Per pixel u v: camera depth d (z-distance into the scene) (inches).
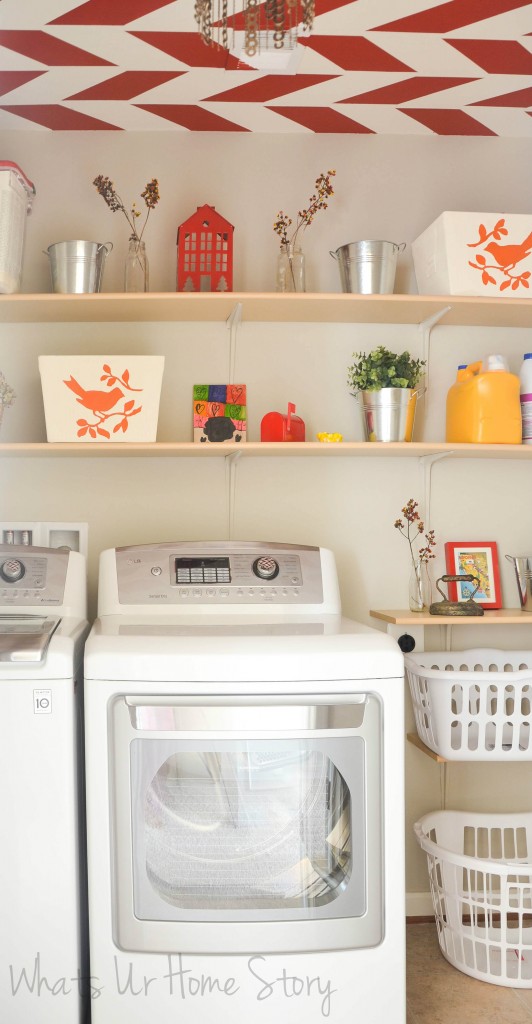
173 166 102.4
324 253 103.5
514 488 106.2
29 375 100.6
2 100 94.5
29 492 100.3
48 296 89.4
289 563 88.7
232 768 67.4
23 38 81.7
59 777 68.1
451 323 103.8
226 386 100.3
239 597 86.0
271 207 103.1
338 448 91.6
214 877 67.7
